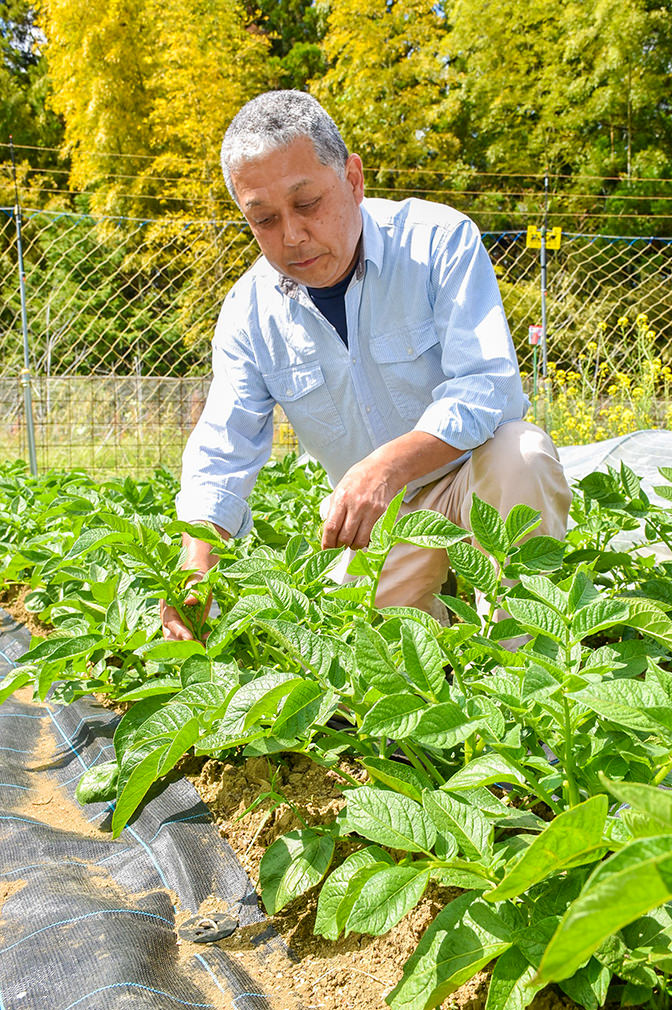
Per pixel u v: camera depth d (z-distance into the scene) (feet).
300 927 4.63
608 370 33.78
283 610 5.12
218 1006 4.11
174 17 48.98
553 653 4.56
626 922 1.97
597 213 53.21
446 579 9.04
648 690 3.40
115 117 51.34
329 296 8.07
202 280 32.24
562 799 3.93
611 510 7.66
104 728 7.08
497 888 2.84
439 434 6.53
